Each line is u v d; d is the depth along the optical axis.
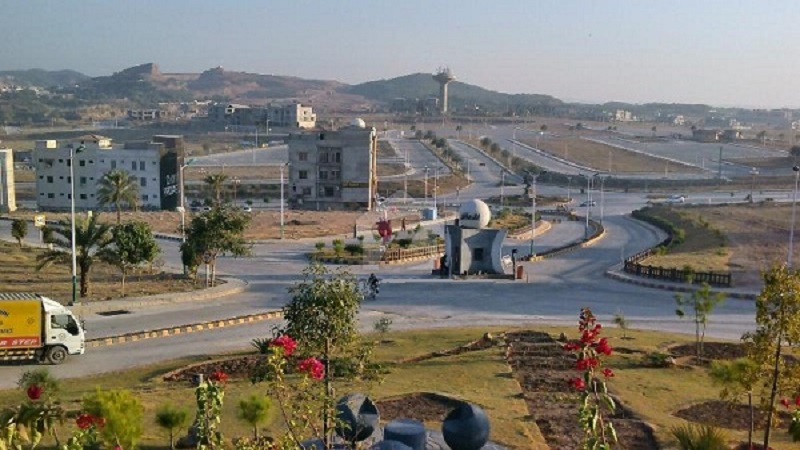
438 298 53.94
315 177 119.50
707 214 106.00
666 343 39.25
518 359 35.00
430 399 28.44
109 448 18.34
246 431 23.42
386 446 19.73
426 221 104.81
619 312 49.44
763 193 150.00
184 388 29.88
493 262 64.75
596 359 15.37
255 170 168.38
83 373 33.69
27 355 35.25
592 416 15.39
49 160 112.62
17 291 51.34
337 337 21.97
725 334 43.12
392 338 40.31
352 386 28.11
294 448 15.73
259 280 60.38
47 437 22.05
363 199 119.06
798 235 84.06
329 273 34.59
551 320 46.88
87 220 52.38
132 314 46.81
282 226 89.75
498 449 22.75
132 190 95.62
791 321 20.48
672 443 23.73
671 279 60.22
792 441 23.80
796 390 21.55
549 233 97.56
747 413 27.39
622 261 73.06
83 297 50.44
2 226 91.75
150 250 52.53
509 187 159.50
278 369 17.02
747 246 77.19
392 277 62.47
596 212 124.25
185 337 41.50
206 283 56.72
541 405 27.72
